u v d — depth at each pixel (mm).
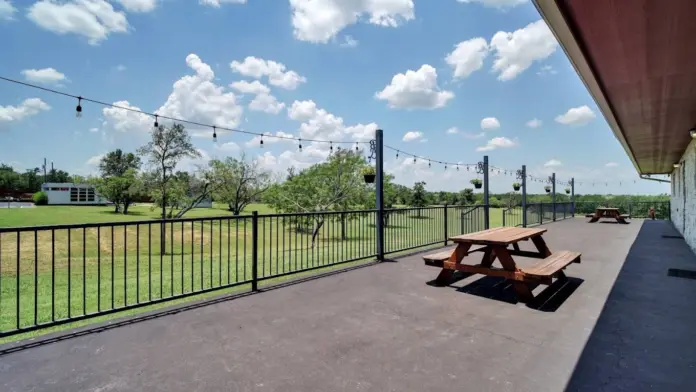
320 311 3309
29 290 6277
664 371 2189
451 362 2299
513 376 2119
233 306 3457
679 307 3461
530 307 3455
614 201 20047
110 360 2318
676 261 5926
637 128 6113
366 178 6410
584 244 8039
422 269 5188
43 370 2182
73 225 2881
